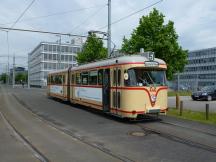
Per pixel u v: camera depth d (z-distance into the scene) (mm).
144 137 12281
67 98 27781
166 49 25844
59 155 9586
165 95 16578
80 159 9094
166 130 13625
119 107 16422
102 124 15688
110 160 8961
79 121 16875
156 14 26656
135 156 9406
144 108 15852
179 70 27156
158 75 16469
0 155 9609
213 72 116750
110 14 27016
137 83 15773
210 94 33844
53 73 34406
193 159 9055
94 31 29453
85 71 22234
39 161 8906
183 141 11414
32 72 135875
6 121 17156
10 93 51500
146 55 16469
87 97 21719
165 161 8852
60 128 14594
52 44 109750
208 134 12680
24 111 22359
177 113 19609
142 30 26656
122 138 12125
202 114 18891
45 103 29453
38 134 13156
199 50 124375
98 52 40750
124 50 27594
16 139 12102
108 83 17922
